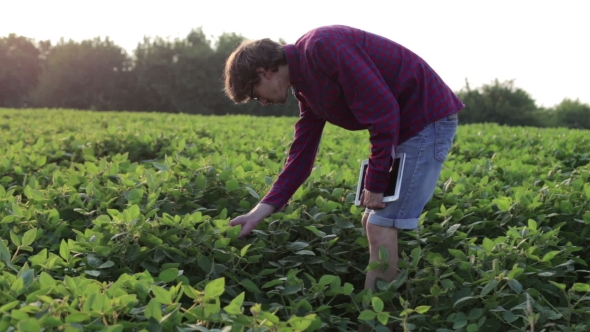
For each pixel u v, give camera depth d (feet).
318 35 9.82
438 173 10.64
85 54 161.48
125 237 10.79
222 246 10.95
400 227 10.59
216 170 15.07
